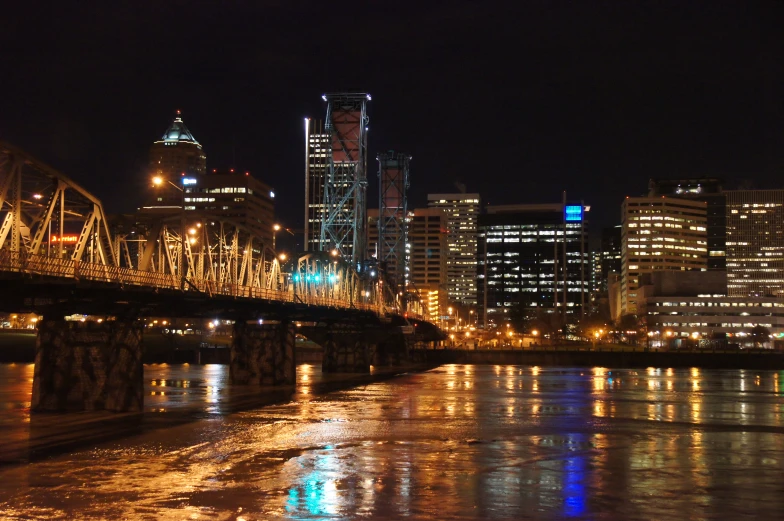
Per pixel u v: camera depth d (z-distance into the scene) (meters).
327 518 40.06
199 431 66.56
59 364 74.56
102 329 74.62
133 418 72.19
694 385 127.06
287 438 63.59
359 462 53.84
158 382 123.75
